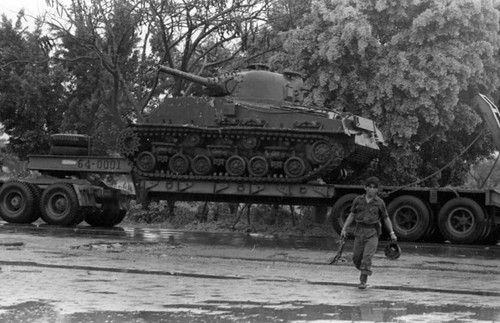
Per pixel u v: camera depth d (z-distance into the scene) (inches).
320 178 1026.7
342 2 1231.5
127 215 1219.2
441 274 597.6
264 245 812.6
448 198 939.3
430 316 394.6
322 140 989.8
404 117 1217.4
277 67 1307.8
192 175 1024.9
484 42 1212.5
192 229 1099.9
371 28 1227.2
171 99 1049.5
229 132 1009.5
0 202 1042.1
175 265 613.3
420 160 1288.1
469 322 378.0
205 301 431.8
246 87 1043.3
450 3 1208.8
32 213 1034.1
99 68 1628.9
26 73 1563.7
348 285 520.1
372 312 404.2
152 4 1390.3
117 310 394.0
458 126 1264.8
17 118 1574.8
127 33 1488.7
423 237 938.7
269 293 469.1
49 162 1067.9
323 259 681.6
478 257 745.0
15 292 447.5
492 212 924.6
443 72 1184.8
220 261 652.1
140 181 1049.5
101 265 594.6
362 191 985.5
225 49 1643.7
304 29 1268.5
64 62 1647.4
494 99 1360.7
